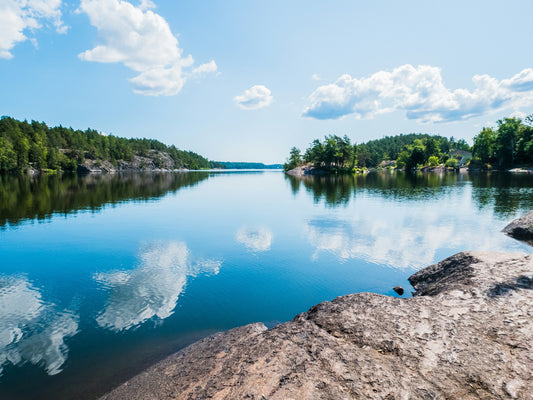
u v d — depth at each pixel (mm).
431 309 5484
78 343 6137
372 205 26578
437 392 3453
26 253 12703
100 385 4887
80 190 42562
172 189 47594
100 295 8539
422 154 120500
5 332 6562
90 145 161875
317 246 13664
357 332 4902
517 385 3498
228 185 58625
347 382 3611
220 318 7227
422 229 16906
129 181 69750
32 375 5156
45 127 145625
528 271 6852
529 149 81250
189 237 15492
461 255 9133
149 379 4727
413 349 4305
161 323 6992
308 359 4156
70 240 14836
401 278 9867
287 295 8594
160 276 10078
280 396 3426
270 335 5070
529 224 15031
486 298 5754
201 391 3879
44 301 8180
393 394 3408
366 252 12703
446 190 38281
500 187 39719
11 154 94688
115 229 17516
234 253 12680
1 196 33000
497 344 4324
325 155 113812
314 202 29484
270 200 31828
